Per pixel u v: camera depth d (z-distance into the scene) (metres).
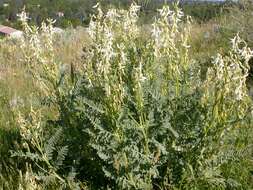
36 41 4.24
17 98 6.48
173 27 3.99
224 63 3.67
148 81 3.94
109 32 3.78
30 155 3.92
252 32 7.95
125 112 3.62
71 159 4.24
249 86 6.28
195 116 3.82
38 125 4.00
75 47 9.61
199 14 10.97
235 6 9.51
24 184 3.95
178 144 3.90
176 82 3.96
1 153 4.85
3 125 5.54
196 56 8.05
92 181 4.08
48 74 4.24
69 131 4.20
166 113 3.82
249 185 3.99
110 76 3.64
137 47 4.42
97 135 3.74
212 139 3.81
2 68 8.57
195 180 3.75
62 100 4.20
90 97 4.01
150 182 3.80
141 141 3.77
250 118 4.01
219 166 3.92
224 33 8.75
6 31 15.22
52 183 3.96
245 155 3.99
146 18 4.80
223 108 3.69
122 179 3.71
